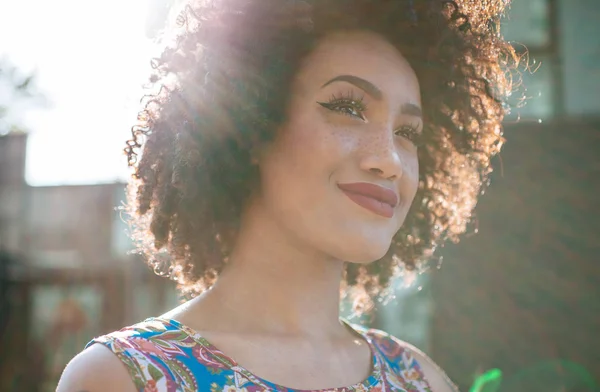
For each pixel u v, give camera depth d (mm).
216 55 1414
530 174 5332
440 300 5414
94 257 8008
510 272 5305
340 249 1290
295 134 1332
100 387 1109
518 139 5379
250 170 1396
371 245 1289
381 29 1478
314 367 1295
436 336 5375
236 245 1417
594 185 5211
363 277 1875
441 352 5344
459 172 1871
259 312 1331
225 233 1484
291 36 1403
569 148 5289
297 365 1273
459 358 5305
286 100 1368
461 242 5422
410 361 1541
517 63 1833
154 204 1511
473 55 1710
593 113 5441
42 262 7969
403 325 5875
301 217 1304
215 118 1402
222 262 1521
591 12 5797
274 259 1354
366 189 1295
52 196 8109
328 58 1374
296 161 1319
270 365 1244
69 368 1156
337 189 1297
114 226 8062
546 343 5188
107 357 1135
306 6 1396
